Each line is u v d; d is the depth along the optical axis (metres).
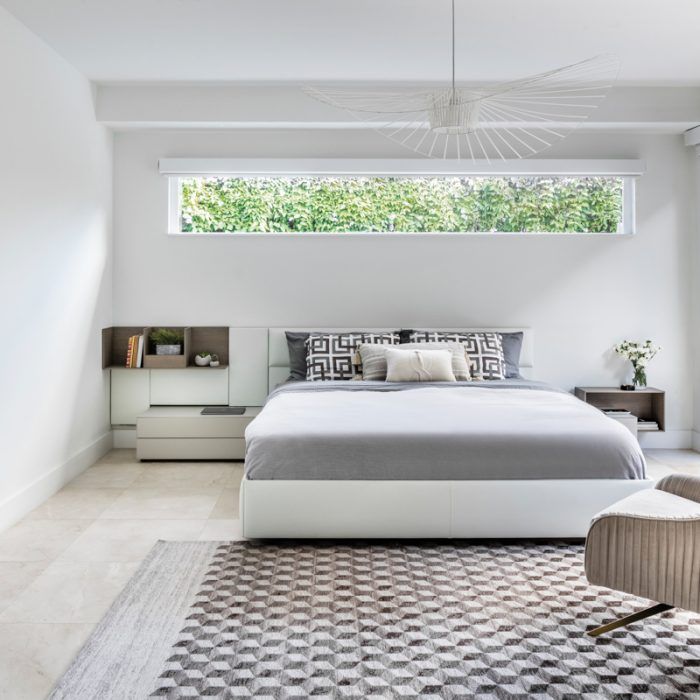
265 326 5.84
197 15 3.88
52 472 4.49
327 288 5.83
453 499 3.52
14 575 3.19
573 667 2.41
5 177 3.84
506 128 5.63
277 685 2.28
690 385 5.88
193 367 5.69
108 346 5.69
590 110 5.27
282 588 3.05
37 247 4.27
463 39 4.22
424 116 5.18
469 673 2.37
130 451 5.70
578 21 3.94
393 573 3.23
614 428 3.73
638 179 5.81
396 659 2.45
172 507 4.23
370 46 4.35
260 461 3.55
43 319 4.37
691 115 5.29
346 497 3.51
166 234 5.76
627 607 2.88
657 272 5.84
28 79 4.11
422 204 5.89
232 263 5.80
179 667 2.39
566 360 5.88
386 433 3.60
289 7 3.76
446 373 5.06
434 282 5.84
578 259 5.84
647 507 2.60
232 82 5.13
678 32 4.12
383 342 5.48
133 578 3.14
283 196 5.88
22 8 3.79
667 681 2.32
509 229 5.90
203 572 3.22
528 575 3.22
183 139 5.71
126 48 4.42
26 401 4.14
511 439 3.59
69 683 2.28
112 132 5.67
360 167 5.69
